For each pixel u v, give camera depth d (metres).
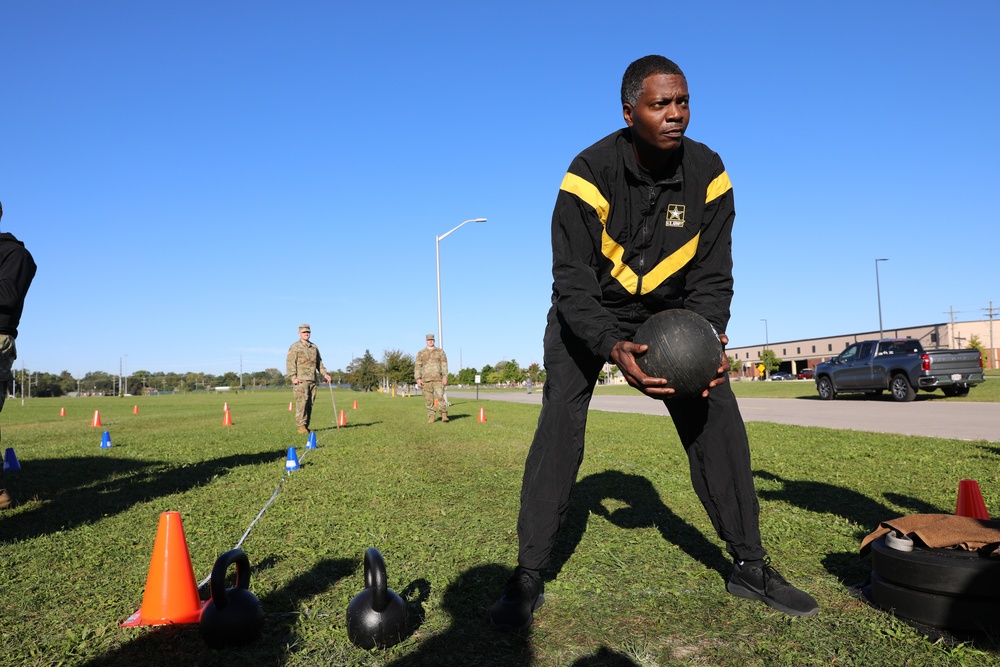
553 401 3.15
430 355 16.80
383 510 5.70
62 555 4.42
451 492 6.53
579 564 3.87
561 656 2.66
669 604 3.21
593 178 2.92
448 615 3.13
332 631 2.95
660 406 25.50
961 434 11.18
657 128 2.75
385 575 2.84
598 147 2.97
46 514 5.82
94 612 3.32
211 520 5.42
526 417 18.55
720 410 3.20
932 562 2.75
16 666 2.70
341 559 4.17
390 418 19.52
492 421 17.03
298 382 14.02
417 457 9.45
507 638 2.85
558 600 3.29
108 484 7.44
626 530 4.72
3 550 4.55
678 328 2.72
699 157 3.02
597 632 2.89
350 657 2.70
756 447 9.52
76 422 21.14
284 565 4.08
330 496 6.43
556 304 3.22
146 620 3.12
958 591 2.69
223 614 2.81
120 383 133.62
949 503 5.44
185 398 65.56
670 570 3.73
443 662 2.63
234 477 7.83
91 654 2.80
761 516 5.07
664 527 4.80
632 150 2.92
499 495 6.34
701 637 2.81
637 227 3.02
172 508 6.00
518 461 8.87
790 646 2.69
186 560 3.24
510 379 123.19
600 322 2.85
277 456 10.01
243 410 28.89
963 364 21.00
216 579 2.82
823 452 8.80
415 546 4.42
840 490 6.10
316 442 11.51
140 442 12.69
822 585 3.42
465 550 4.28
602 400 32.97
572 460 3.14
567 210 2.95
